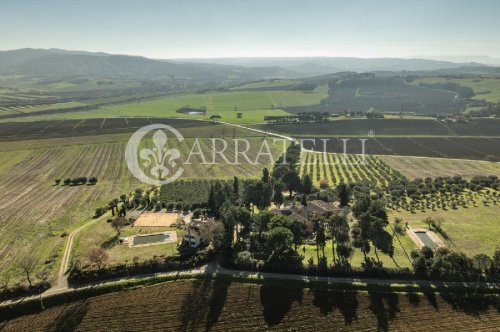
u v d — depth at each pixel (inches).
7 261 3846.0
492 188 5964.6
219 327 3026.6
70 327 3002.0
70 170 7500.0
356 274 3503.9
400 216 4874.5
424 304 3193.9
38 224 4827.8
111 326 3019.2
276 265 3607.3
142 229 4512.8
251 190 5201.8
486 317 3080.7
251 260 3666.3
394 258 3786.9
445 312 3125.0
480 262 3484.3
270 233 3772.1
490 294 3275.1
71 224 4800.7
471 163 7819.9
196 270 3614.7
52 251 3954.2
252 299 3275.1
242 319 3095.5
